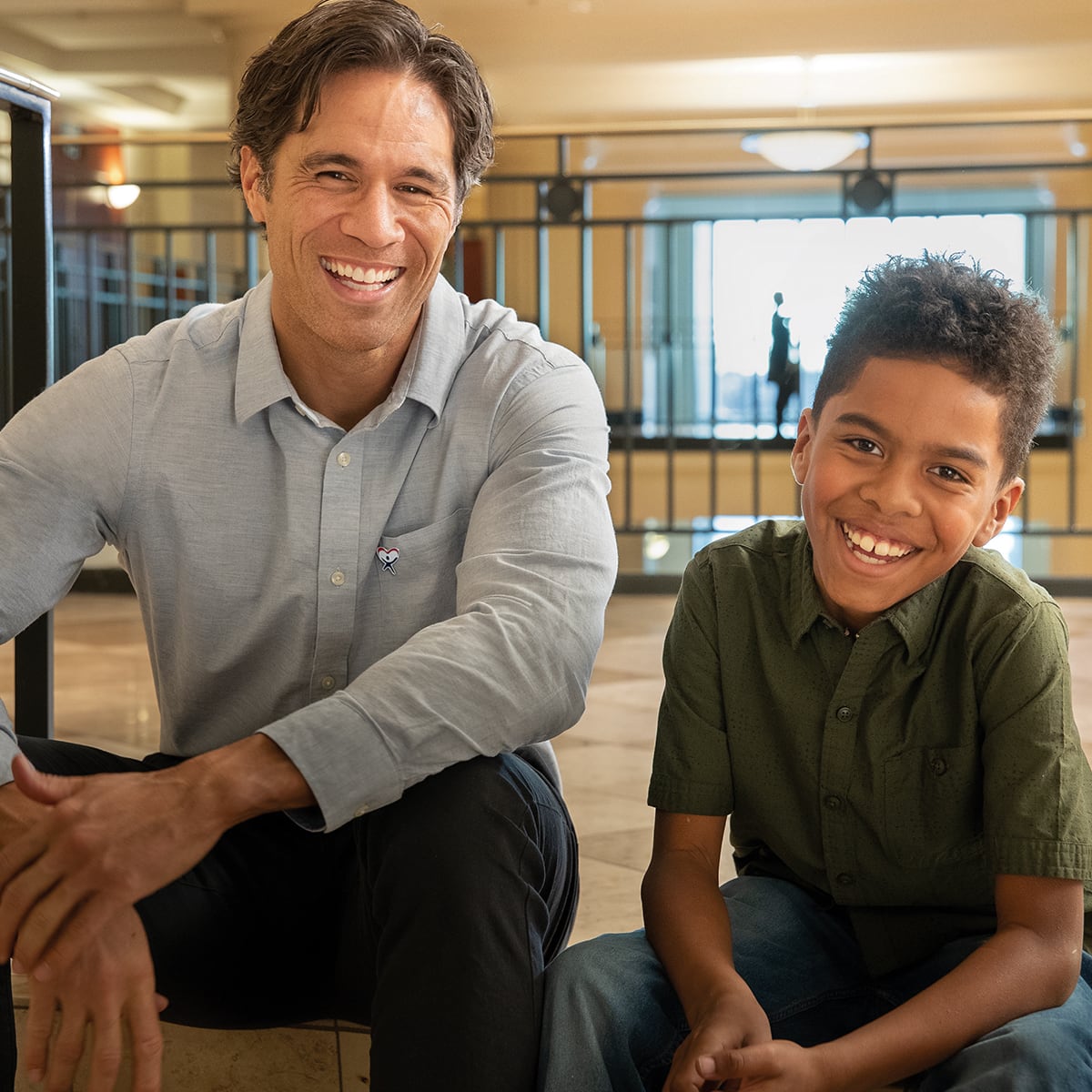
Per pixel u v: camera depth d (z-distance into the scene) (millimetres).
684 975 1021
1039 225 10086
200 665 1222
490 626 1052
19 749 1080
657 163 10695
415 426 1207
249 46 8422
